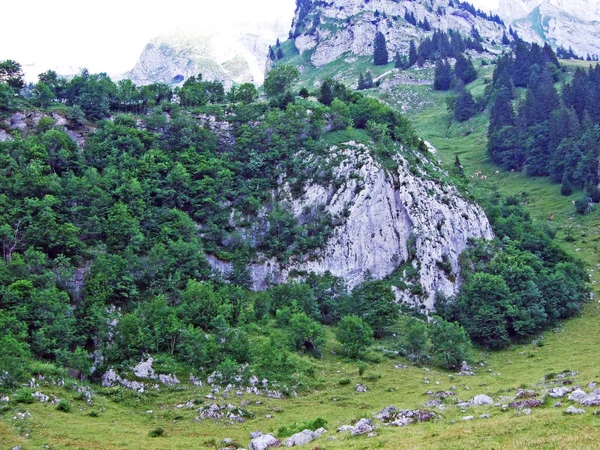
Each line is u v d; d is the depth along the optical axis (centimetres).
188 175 13488
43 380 7919
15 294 9131
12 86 16050
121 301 10419
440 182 15075
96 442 6153
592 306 12850
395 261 13638
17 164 12144
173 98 18588
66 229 10856
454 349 10138
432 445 4631
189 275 11438
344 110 16088
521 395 6300
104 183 12400
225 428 7044
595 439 4191
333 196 14050
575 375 7856
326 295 12312
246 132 15338
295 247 13225
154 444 6156
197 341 9275
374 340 10869
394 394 8419
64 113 14500
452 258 13750
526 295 12256
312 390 8762
